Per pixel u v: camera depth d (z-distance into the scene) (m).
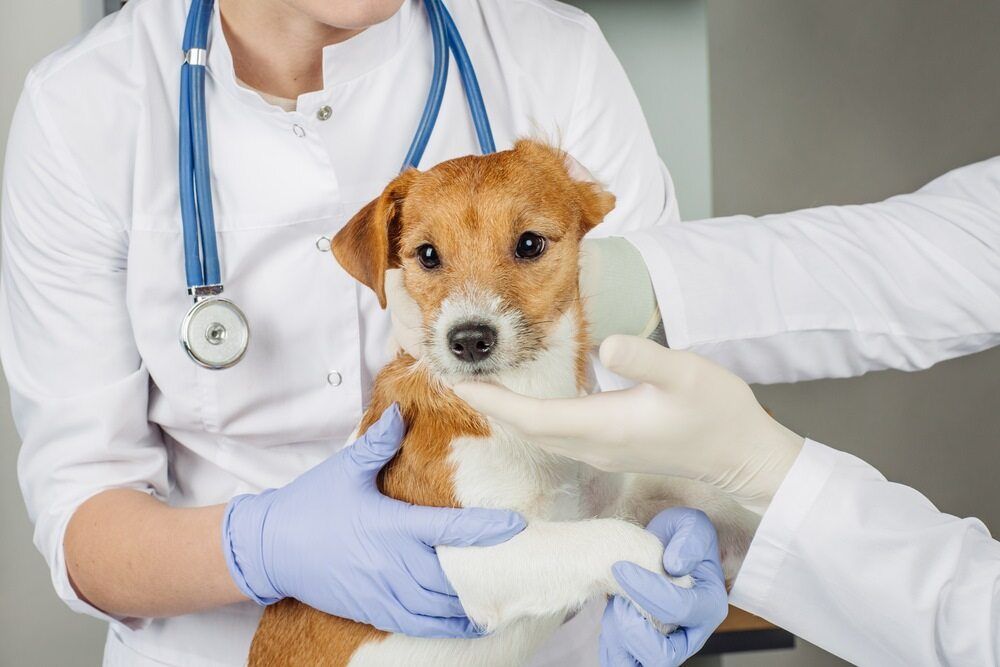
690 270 1.23
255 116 1.34
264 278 1.33
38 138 1.33
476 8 1.50
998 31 2.89
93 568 1.25
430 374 1.04
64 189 1.32
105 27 1.41
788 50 2.87
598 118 1.50
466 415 1.05
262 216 1.33
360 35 1.34
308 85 1.39
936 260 1.28
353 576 1.09
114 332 1.34
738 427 1.03
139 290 1.29
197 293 1.27
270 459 1.38
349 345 1.34
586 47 1.54
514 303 0.99
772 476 1.06
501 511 1.03
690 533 1.06
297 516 1.12
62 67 1.35
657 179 1.60
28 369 1.35
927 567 1.01
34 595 2.29
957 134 2.92
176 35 1.39
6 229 1.39
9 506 2.26
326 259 1.33
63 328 1.33
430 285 1.01
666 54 2.47
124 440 1.33
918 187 2.94
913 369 1.31
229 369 1.31
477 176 1.03
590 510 1.16
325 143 1.35
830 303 1.25
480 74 1.46
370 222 1.05
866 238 1.30
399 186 1.05
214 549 1.17
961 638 0.98
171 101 1.35
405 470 1.08
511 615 1.02
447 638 1.13
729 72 2.87
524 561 1.01
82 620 2.32
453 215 1.00
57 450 1.32
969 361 2.88
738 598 1.11
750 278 1.25
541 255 1.01
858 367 1.31
